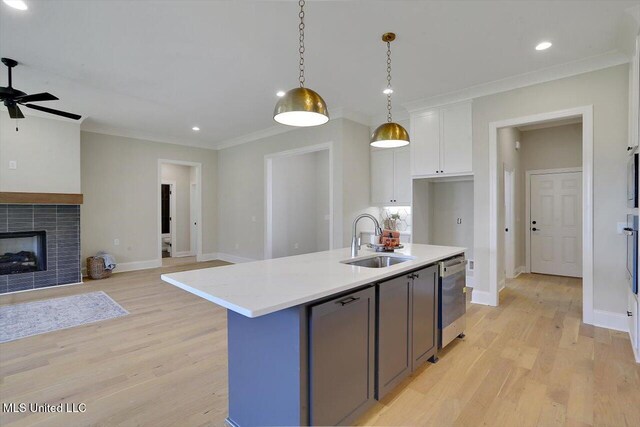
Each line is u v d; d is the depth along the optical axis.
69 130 5.09
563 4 2.39
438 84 3.92
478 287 4.07
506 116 3.84
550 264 5.79
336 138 5.09
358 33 2.79
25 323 3.36
